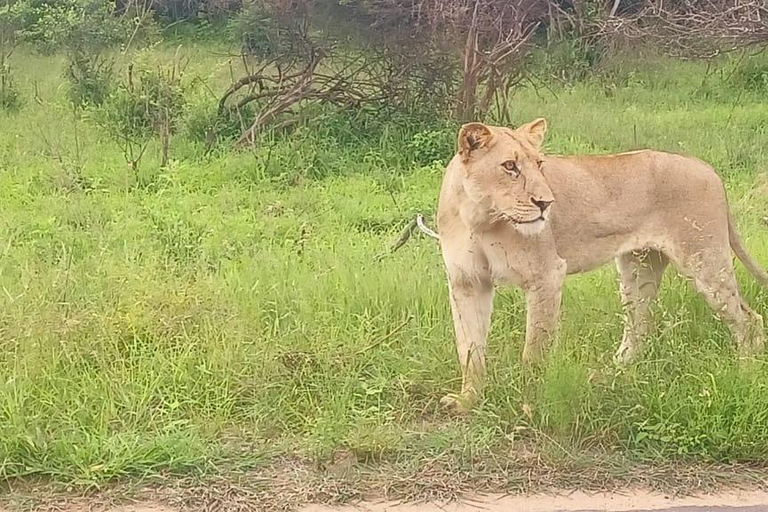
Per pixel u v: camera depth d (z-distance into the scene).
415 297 8.49
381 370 7.36
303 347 7.60
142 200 13.09
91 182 14.02
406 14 17.30
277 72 19.89
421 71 17.69
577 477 6.12
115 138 17.14
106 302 8.03
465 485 6.02
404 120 17.34
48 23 20.84
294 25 17.70
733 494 6.00
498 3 17.25
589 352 7.38
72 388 6.80
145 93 17.88
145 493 5.84
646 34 17.69
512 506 5.82
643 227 7.61
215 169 14.96
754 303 8.59
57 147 15.96
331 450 6.29
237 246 10.66
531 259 7.04
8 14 25.34
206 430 6.55
